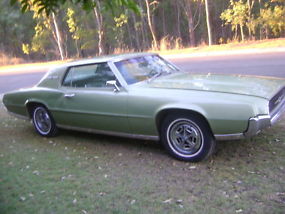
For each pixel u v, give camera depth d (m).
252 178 3.82
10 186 4.18
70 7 25.14
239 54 15.59
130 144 5.35
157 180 4.01
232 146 4.79
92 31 28.83
